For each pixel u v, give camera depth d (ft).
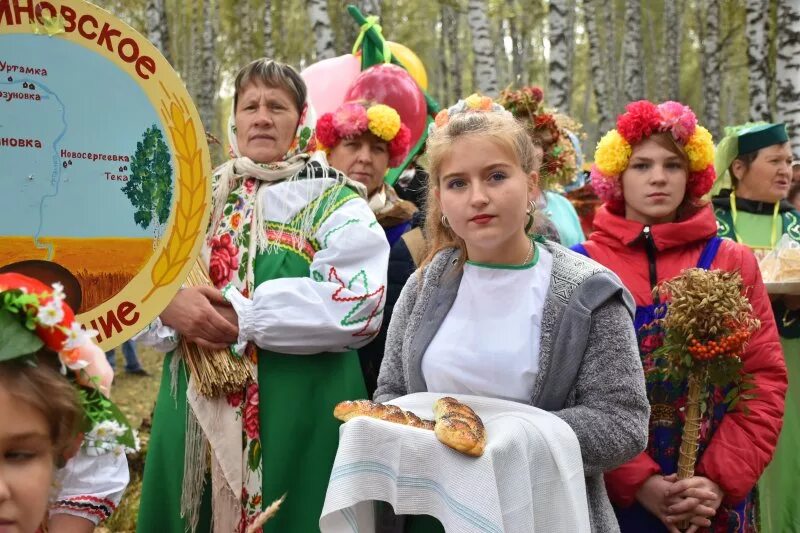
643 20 94.63
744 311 8.10
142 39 6.69
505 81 96.17
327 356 9.16
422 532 6.67
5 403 4.32
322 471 8.90
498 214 6.84
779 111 38.81
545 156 12.71
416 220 11.92
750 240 13.43
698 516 8.05
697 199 9.43
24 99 6.35
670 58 79.15
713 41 66.23
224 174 9.55
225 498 8.75
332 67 17.11
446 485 5.84
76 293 6.61
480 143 6.84
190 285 8.89
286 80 9.49
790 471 12.44
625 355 6.76
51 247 6.49
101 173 6.63
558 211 15.12
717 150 13.76
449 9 84.99
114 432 4.75
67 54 6.47
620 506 8.26
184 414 8.85
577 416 6.55
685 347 7.97
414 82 15.28
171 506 8.82
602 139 9.50
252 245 9.16
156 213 6.85
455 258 7.57
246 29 65.72
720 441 8.41
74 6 6.44
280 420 8.81
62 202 6.52
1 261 6.36
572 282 6.94
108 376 5.08
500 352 6.87
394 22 84.64
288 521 8.75
